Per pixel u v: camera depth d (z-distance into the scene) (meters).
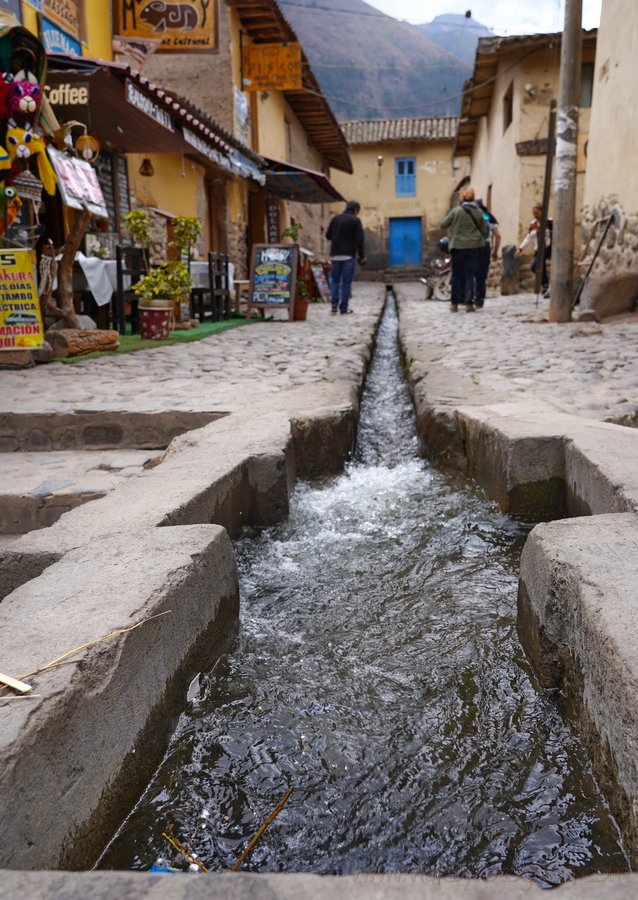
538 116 16.53
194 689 1.88
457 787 1.55
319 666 2.05
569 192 9.42
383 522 3.25
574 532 2.00
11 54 5.98
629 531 2.00
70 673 1.35
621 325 9.05
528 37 15.81
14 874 0.95
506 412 3.89
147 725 1.60
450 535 3.06
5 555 2.06
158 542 2.05
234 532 2.99
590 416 3.98
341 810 1.50
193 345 8.26
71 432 4.44
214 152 11.61
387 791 1.54
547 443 3.15
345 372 5.73
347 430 4.14
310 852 1.39
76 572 1.85
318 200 19.92
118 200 11.14
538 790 1.51
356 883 0.93
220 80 15.04
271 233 19.47
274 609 2.43
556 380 5.20
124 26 11.16
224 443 3.38
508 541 3.00
